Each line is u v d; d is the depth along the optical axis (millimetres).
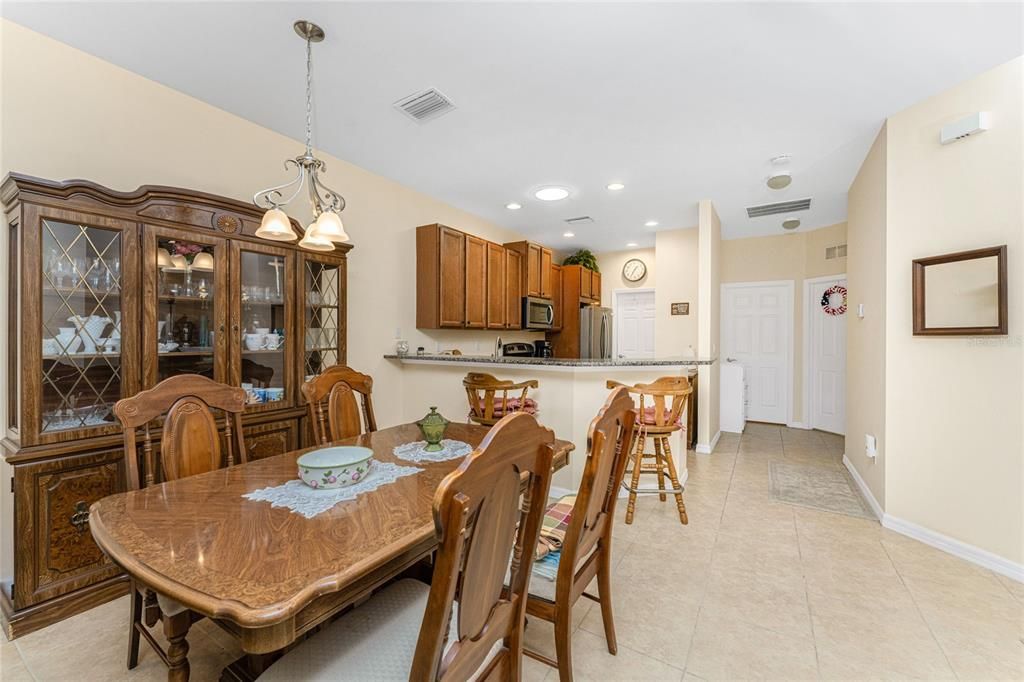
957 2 1743
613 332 6590
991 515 2246
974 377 2314
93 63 2117
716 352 5008
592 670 1580
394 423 3822
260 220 2525
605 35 1933
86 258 1914
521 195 4156
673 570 2260
